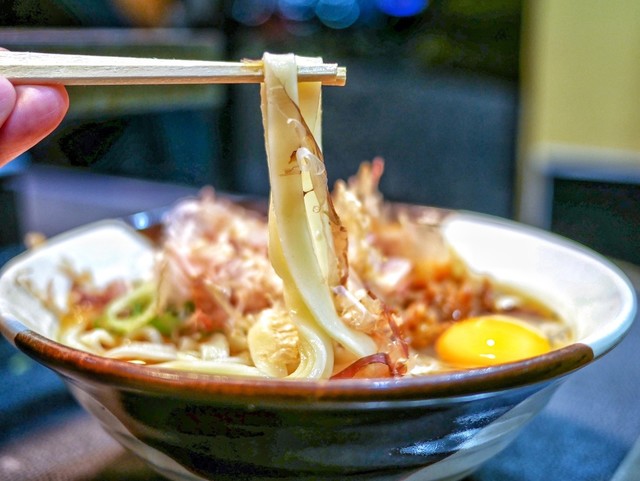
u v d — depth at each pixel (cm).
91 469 23
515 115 79
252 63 20
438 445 17
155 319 26
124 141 63
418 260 30
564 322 27
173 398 16
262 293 25
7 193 39
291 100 20
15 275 25
